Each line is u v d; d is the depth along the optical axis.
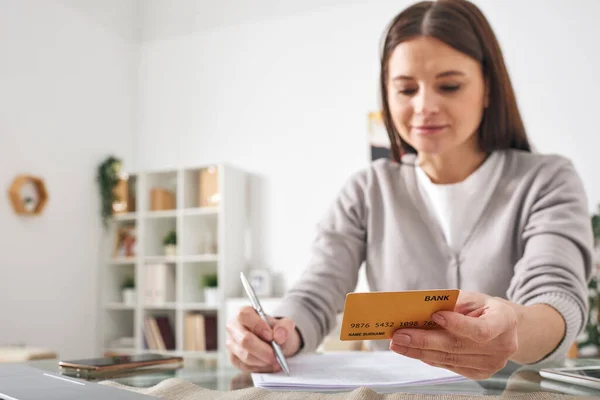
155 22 4.79
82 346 4.08
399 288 1.31
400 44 1.20
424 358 0.67
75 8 4.29
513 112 1.24
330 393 0.63
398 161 1.39
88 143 4.30
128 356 1.02
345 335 0.66
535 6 3.63
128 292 4.23
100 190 4.31
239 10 4.48
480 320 0.65
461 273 1.25
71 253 4.07
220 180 3.92
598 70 3.45
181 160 4.51
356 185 1.44
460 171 1.28
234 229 3.98
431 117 1.18
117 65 4.62
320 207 3.96
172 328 4.26
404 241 1.31
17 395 0.53
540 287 0.98
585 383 0.67
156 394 0.62
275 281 4.00
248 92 4.35
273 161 4.16
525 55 3.62
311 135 4.08
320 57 4.15
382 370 0.82
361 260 1.41
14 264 3.65
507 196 1.23
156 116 4.67
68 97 4.17
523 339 0.83
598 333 3.08
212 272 4.23
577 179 1.21
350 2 4.12
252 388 0.66
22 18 3.87
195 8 4.64
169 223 4.43
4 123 3.68
